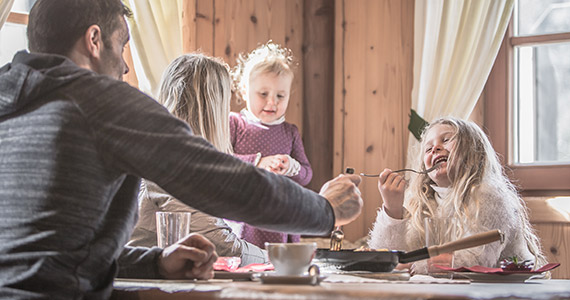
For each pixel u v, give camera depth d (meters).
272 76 3.23
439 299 0.86
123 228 1.10
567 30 3.38
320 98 3.75
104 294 1.08
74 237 1.03
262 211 1.03
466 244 1.21
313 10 3.77
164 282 1.18
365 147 3.59
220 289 1.01
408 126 3.33
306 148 3.74
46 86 1.06
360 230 3.53
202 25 3.47
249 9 3.59
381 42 3.61
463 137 2.19
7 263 1.01
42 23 1.20
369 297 0.84
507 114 3.41
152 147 1.01
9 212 1.04
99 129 1.03
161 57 3.28
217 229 1.79
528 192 3.33
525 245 2.04
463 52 3.32
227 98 2.10
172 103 2.02
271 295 0.86
